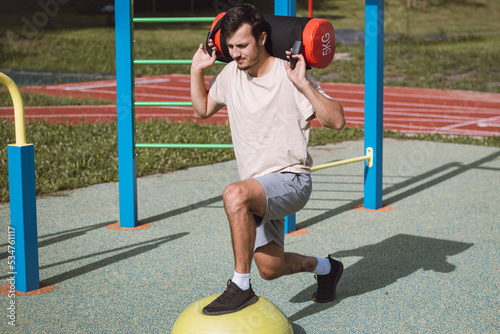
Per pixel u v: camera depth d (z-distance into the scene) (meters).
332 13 37.75
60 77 21.64
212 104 3.63
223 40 3.44
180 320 3.17
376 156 6.31
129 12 5.49
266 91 3.28
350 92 20.05
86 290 4.20
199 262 4.79
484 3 41.06
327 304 3.94
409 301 3.97
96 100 16.53
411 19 36.81
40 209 6.43
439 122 14.52
